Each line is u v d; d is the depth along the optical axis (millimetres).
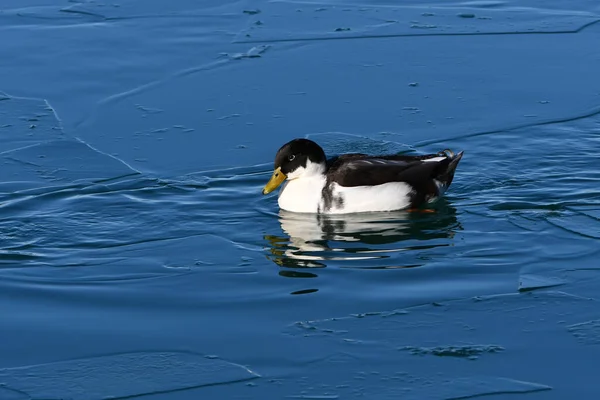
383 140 17359
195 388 10094
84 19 23875
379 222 14055
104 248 13398
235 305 11805
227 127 18109
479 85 19859
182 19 23859
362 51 21656
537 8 24375
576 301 11742
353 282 12312
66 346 10922
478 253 13062
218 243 13516
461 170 15891
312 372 10352
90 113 18797
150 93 19703
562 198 14727
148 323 11406
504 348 10758
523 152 16547
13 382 10211
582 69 20547
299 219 14250
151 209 14680
